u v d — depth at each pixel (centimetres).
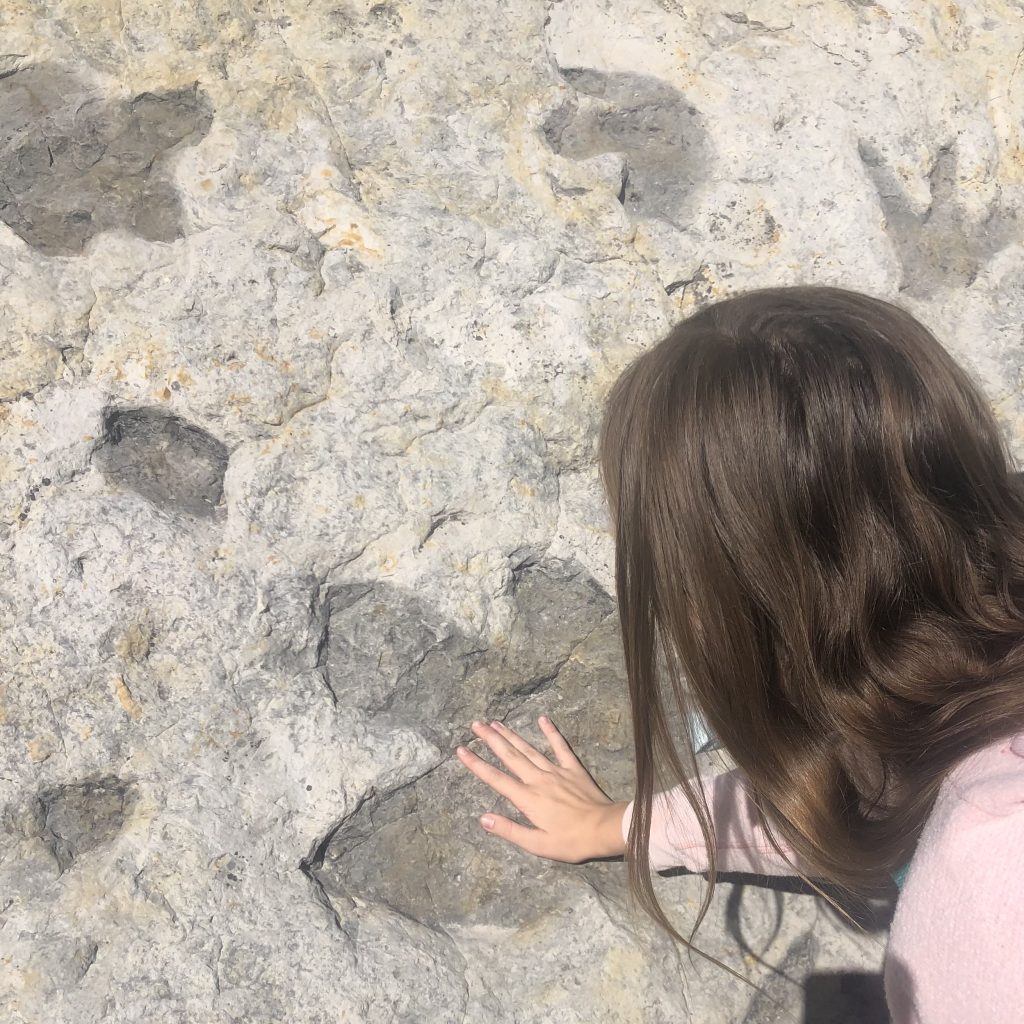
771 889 145
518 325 143
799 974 143
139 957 119
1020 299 161
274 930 124
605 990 133
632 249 151
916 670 93
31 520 125
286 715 130
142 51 143
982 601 95
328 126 146
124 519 128
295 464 134
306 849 129
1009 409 156
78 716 123
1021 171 170
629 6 162
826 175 157
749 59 163
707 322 100
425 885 138
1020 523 98
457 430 140
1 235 133
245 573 131
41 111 141
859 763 101
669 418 95
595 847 135
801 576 93
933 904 77
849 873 102
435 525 139
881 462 92
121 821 125
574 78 160
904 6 169
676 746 145
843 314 97
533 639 145
